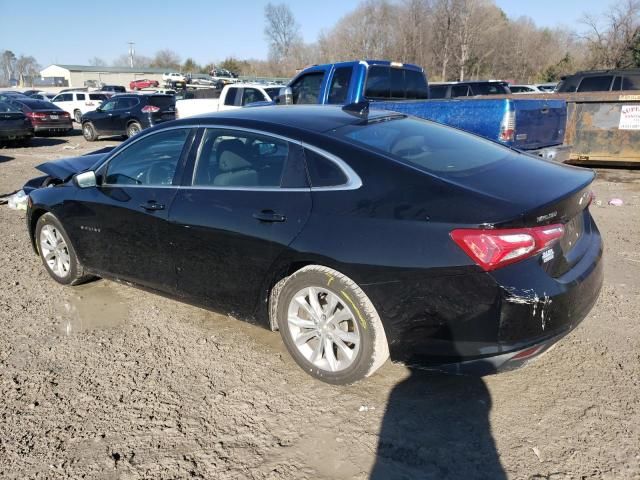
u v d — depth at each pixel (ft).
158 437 9.43
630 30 115.03
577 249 10.36
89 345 12.69
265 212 10.77
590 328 12.88
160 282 13.15
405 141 11.26
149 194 12.94
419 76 33.60
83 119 62.23
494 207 8.85
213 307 12.32
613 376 10.87
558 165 11.52
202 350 12.39
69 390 10.87
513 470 8.46
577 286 9.41
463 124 24.39
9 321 13.97
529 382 10.78
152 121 57.88
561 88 45.96
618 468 8.41
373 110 13.29
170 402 10.41
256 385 10.93
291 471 8.57
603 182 30.48
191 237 11.99
